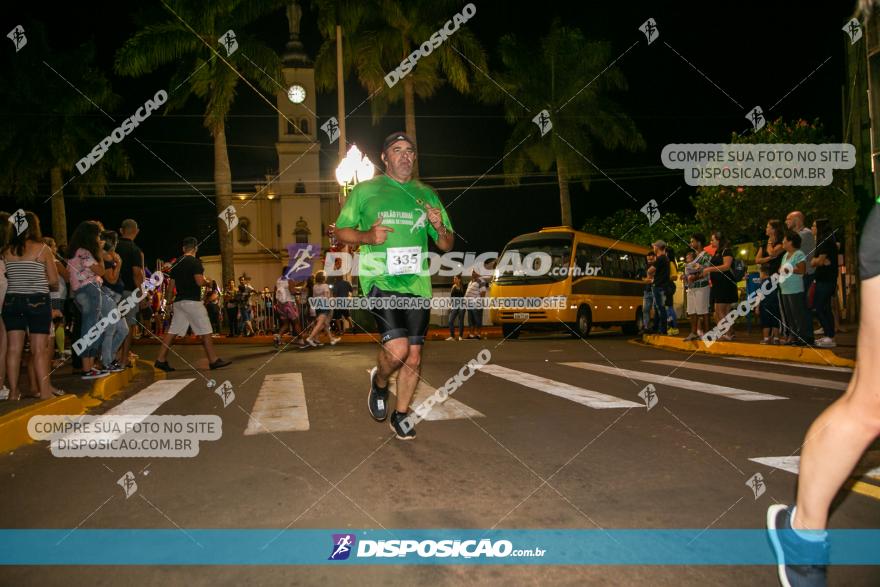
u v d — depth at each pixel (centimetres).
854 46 1869
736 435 468
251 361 1198
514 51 3269
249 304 2158
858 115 1883
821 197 1978
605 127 3253
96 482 398
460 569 261
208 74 2600
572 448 442
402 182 479
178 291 1012
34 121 3173
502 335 2064
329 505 339
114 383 796
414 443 466
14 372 633
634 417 539
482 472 389
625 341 1670
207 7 2573
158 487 382
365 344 1692
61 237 3291
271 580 256
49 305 657
